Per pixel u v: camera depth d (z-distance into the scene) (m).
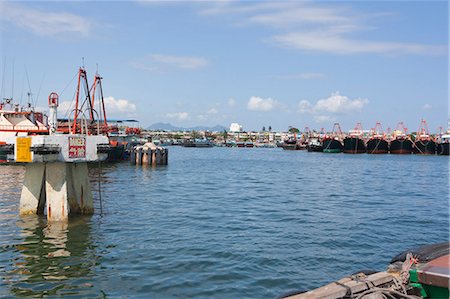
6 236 18.03
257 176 54.81
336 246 17.36
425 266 8.66
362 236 19.27
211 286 12.55
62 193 20.53
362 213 25.94
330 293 7.93
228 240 18.00
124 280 12.97
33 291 12.04
